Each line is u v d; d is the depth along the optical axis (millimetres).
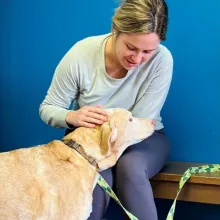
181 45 2041
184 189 1817
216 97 2041
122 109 1591
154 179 1830
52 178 1385
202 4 1983
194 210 2150
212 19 1983
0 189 1304
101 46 1664
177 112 2104
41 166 1403
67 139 1537
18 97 2293
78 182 1425
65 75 1688
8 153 1431
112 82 1668
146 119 1662
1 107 2324
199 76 2045
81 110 1582
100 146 1502
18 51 2252
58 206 1356
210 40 2002
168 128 2129
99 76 1674
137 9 1416
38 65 2238
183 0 2002
